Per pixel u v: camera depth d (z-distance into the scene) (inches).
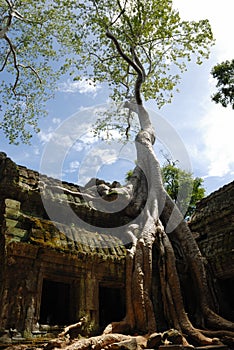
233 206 522.0
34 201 444.1
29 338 307.4
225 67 689.6
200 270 449.4
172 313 372.5
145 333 335.0
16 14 610.5
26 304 329.7
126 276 384.8
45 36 675.4
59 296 457.7
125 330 339.0
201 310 418.0
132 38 688.4
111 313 462.0
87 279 389.4
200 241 565.3
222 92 698.2
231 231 500.1
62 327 341.4
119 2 645.9
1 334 297.9
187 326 358.9
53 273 366.6
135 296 361.7
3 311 312.2
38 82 727.1
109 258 415.5
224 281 497.4
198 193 821.9
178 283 398.3
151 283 391.9
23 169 488.1
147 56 745.0
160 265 409.7
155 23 671.8
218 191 593.9
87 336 339.9
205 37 687.7
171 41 709.9
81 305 368.5
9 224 369.7
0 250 374.0
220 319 391.9
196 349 287.7
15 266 342.0
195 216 621.3
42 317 450.9
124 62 741.3
